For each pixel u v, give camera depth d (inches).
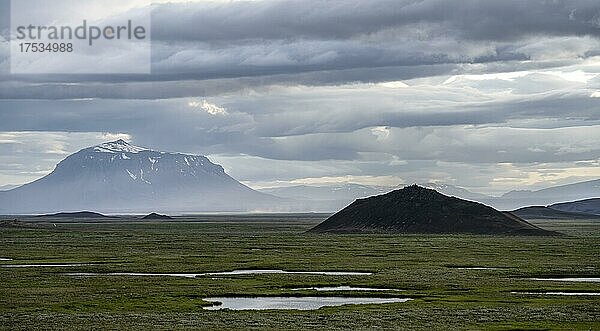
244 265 5093.5
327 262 5300.2
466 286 3794.3
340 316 2775.6
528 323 2650.1
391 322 2642.7
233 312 2901.1
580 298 3348.9
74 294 3454.7
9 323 2613.2
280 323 2605.8
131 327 2524.6
